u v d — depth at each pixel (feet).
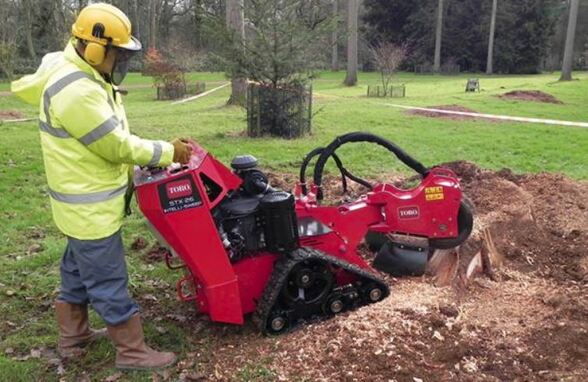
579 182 27.12
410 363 12.19
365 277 14.06
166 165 11.45
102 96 10.69
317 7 46.98
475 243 17.06
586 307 14.49
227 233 12.98
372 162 34.37
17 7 143.74
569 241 19.54
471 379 11.73
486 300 15.35
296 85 46.26
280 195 12.96
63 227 11.27
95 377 12.16
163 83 100.89
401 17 204.74
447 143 42.45
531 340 13.17
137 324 12.21
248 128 46.91
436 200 14.80
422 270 16.48
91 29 10.55
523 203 21.58
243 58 44.78
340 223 14.46
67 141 10.82
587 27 213.87
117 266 11.64
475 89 103.30
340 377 11.77
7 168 33.19
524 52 193.47
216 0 135.33
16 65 131.34
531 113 65.72
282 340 13.06
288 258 13.12
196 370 12.23
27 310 15.44
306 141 44.29
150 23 177.37
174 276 17.52
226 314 12.68
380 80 146.30
